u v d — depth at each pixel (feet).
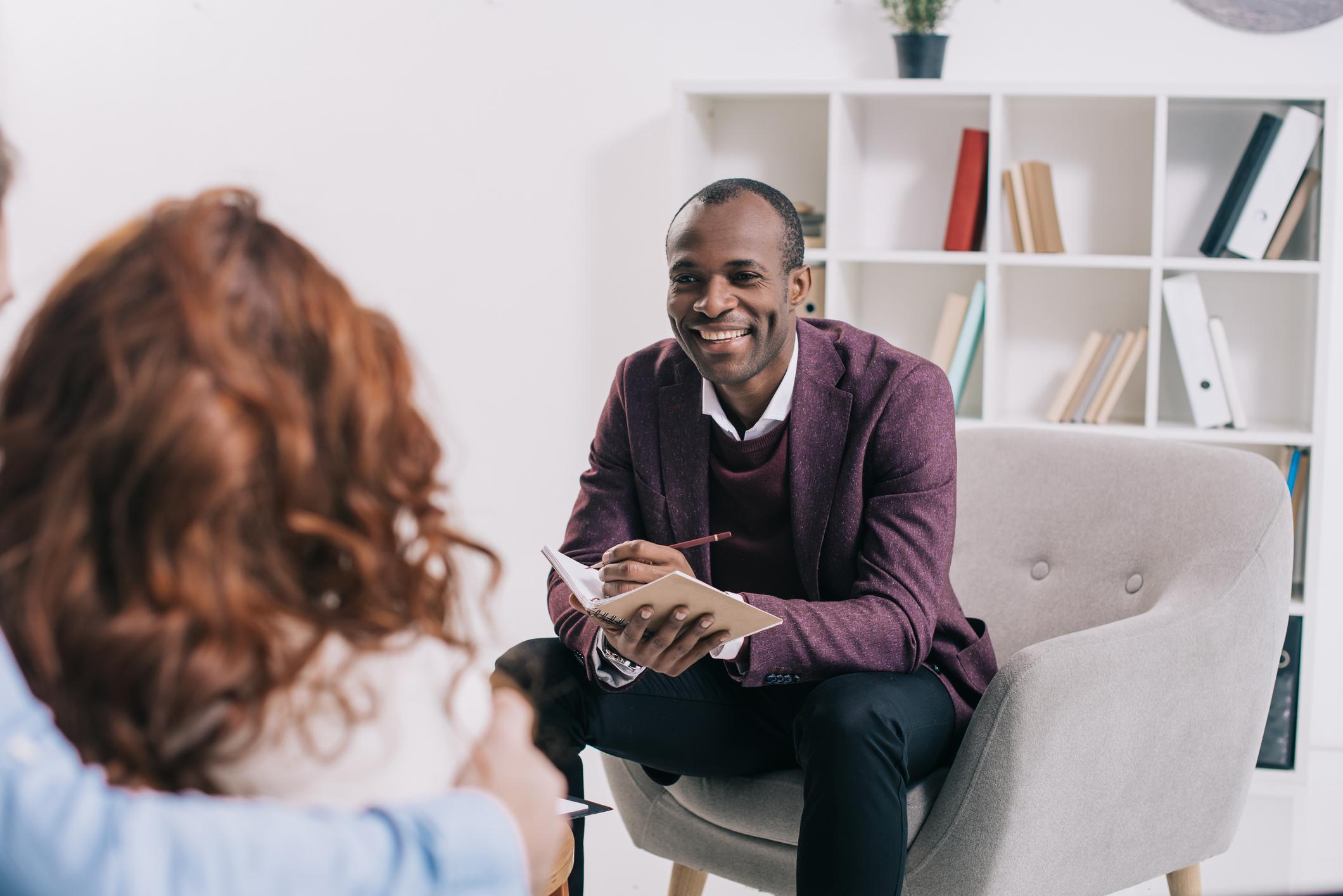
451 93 10.77
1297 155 8.63
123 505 1.90
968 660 5.38
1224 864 7.50
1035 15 9.50
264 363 1.99
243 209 2.16
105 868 1.75
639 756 5.36
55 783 1.78
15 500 1.98
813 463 5.42
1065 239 9.66
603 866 7.72
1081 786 4.86
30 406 2.00
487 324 10.94
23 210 11.39
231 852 1.84
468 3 10.63
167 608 1.89
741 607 4.49
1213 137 9.36
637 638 4.71
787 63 10.01
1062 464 6.18
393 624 2.16
